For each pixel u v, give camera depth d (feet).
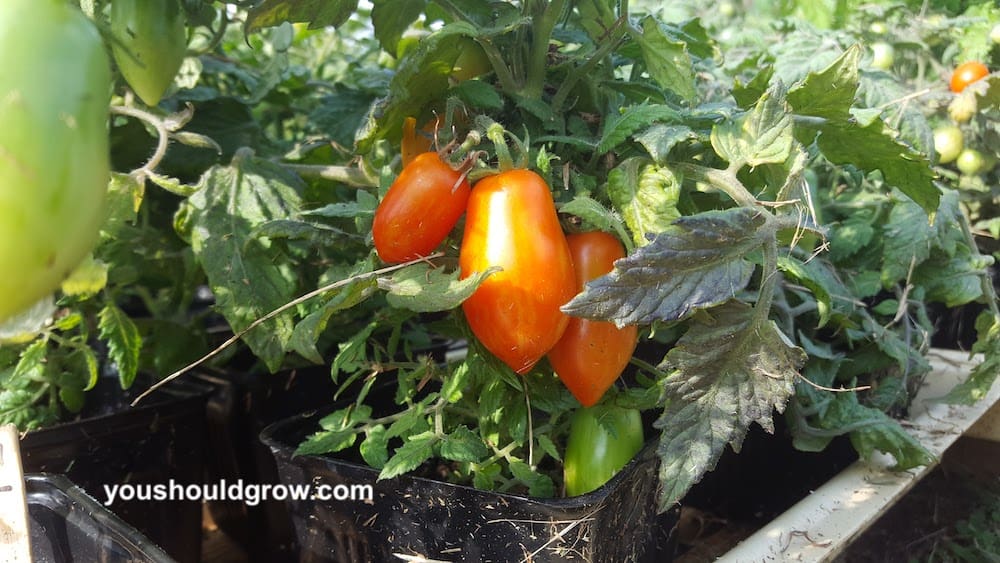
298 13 1.03
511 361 0.81
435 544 1.00
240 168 1.21
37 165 0.43
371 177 1.20
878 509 1.23
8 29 0.45
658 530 1.12
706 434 0.82
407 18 1.19
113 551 0.91
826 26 2.20
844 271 1.70
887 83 1.64
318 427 1.23
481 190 0.80
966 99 1.72
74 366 1.41
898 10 2.16
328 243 1.06
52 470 1.27
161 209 1.66
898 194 1.65
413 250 0.83
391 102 0.91
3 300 0.44
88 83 0.47
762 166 0.97
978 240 2.29
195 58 1.51
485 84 0.99
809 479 1.52
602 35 1.03
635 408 1.02
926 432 1.51
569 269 0.80
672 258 0.72
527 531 0.93
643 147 0.99
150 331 1.60
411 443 1.00
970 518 1.98
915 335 1.83
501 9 1.12
